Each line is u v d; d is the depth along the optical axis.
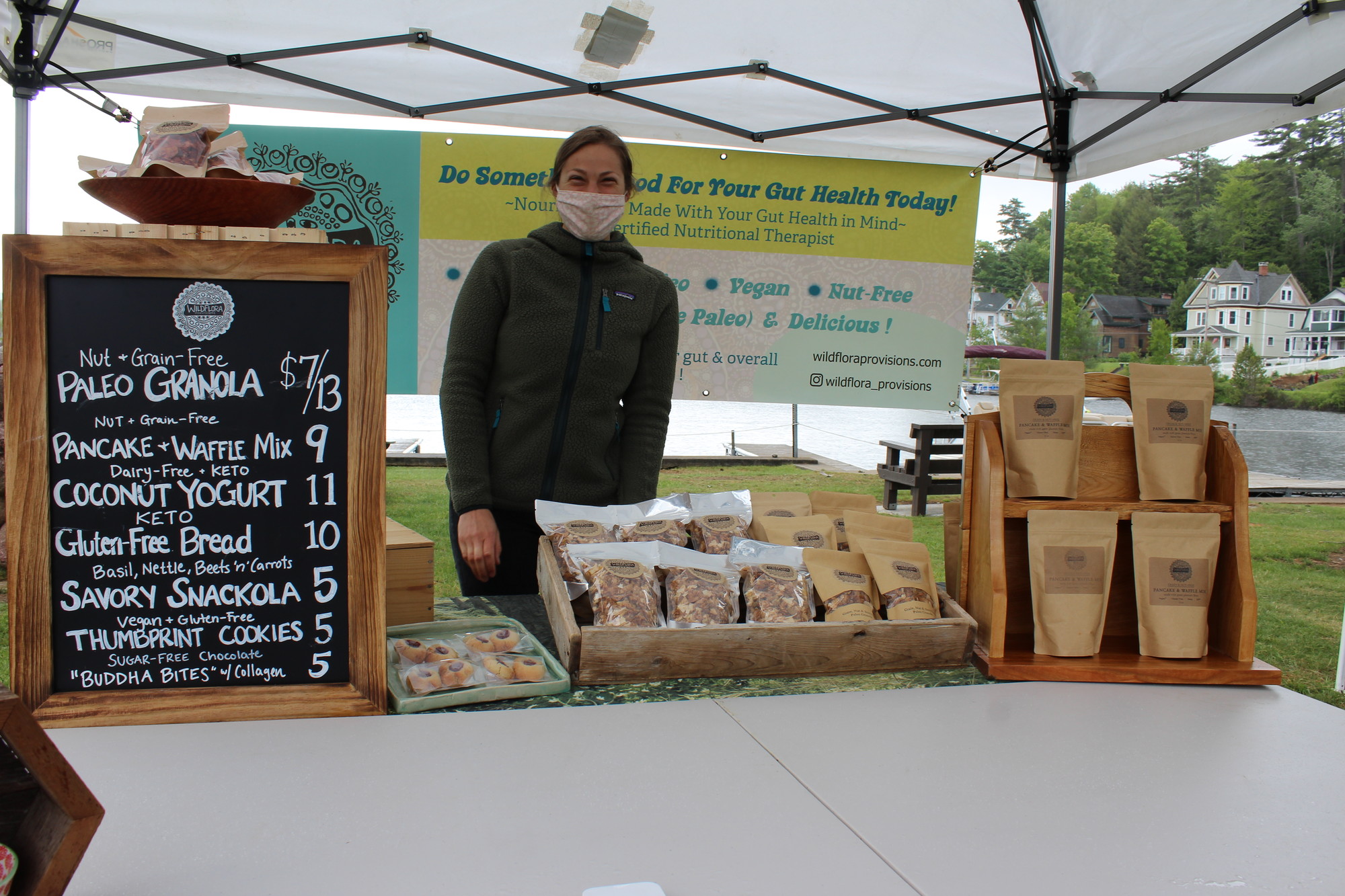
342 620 1.07
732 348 3.53
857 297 3.55
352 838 0.77
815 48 2.86
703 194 3.45
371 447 1.07
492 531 1.52
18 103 2.72
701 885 0.70
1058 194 3.34
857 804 0.86
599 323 1.68
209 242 1.04
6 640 3.38
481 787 0.87
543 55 2.93
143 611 1.04
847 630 1.23
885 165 3.50
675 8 2.65
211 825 0.78
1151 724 1.10
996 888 0.71
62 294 1.02
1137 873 0.75
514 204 3.37
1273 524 7.26
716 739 1.01
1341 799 0.90
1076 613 1.29
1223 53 2.66
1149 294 38.94
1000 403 1.36
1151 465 1.36
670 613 1.26
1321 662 3.83
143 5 2.65
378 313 1.07
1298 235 33.50
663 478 7.84
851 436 11.78
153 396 1.04
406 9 2.66
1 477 3.50
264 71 2.98
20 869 0.62
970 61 2.93
